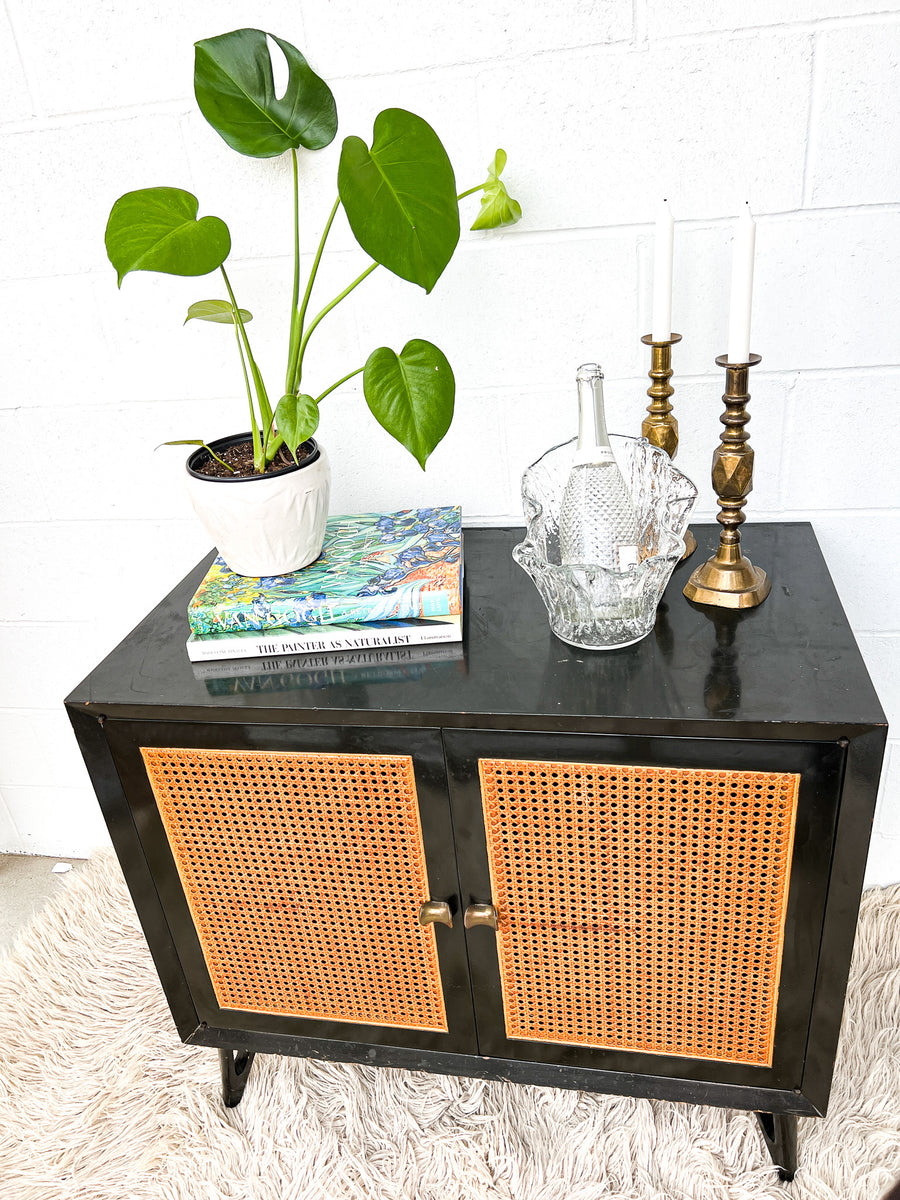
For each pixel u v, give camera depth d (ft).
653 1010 3.02
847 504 3.57
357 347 3.61
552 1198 3.26
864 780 2.47
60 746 4.90
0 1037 4.07
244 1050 3.53
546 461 3.24
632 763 2.61
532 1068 3.27
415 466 3.81
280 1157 3.49
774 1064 3.01
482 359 3.55
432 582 2.99
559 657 2.87
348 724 2.73
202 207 3.48
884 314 3.23
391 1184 3.34
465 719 2.64
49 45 3.28
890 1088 3.51
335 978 3.27
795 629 2.88
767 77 2.97
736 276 2.61
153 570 4.31
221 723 2.85
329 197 3.38
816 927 2.72
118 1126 3.67
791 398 3.42
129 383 3.86
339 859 3.01
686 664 2.75
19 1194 3.46
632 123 3.10
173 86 3.29
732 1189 3.25
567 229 3.29
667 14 2.93
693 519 3.69
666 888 2.79
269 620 3.01
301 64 2.97
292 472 3.00
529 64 3.08
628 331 3.42
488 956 3.06
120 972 4.34
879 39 2.86
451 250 2.63
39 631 4.57
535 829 2.79
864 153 3.02
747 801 2.59
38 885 5.05
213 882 3.18
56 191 3.53
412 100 3.20
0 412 4.01
